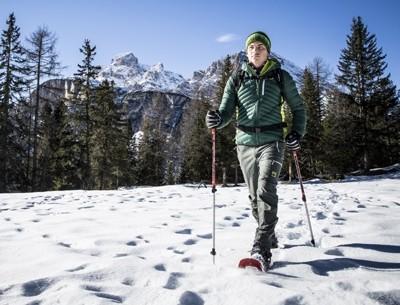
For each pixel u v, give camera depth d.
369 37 34.81
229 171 36.31
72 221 5.63
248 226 5.24
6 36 27.56
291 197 9.22
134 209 7.25
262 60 3.51
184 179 49.56
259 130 3.39
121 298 2.39
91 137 31.92
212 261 3.25
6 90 27.02
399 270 2.96
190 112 48.47
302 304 2.19
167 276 2.73
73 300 2.29
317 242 4.06
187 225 5.26
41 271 3.01
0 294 2.50
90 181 34.22
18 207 8.16
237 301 2.27
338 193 10.65
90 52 32.06
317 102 35.53
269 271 2.95
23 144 28.95
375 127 36.00
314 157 34.19
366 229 4.66
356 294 2.29
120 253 3.63
